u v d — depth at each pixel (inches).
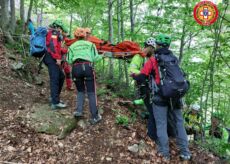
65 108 164.7
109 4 249.6
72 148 139.7
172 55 141.5
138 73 147.5
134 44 182.2
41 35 164.2
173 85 134.4
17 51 225.6
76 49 152.6
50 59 161.8
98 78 234.4
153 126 150.6
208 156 155.8
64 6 285.7
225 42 193.9
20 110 157.1
